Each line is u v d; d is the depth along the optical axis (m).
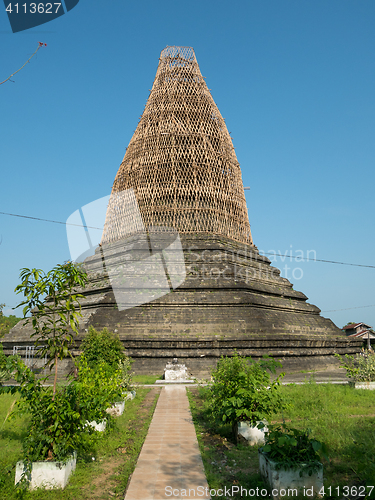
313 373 31.94
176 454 11.30
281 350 32.41
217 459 11.09
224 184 41.88
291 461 8.75
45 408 9.89
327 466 9.88
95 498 8.59
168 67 45.44
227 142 44.25
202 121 42.22
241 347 31.08
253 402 12.66
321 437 11.84
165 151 40.28
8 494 8.75
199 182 39.91
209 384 18.05
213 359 30.69
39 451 9.61
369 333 59.00
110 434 13.04
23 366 10.12
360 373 22.92
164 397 20.81
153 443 12.41
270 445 9.20
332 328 41.12
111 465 10.70
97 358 21.33
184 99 42.78
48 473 9.20
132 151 42.12
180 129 41.19
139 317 32.03
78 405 10.41
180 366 28.27
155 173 39.62
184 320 32.09
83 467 10.37
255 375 13.30
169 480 9.39
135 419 15.94
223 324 31.98
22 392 10.05
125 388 20.14
